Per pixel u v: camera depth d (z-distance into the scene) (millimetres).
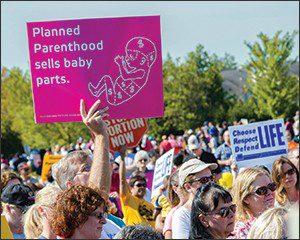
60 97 10141
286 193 11727
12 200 9938
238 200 10289
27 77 82000
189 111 80938
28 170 25172
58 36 10125
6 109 79250
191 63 83688
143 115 10297
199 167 11008
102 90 10211
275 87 82188
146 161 20328
